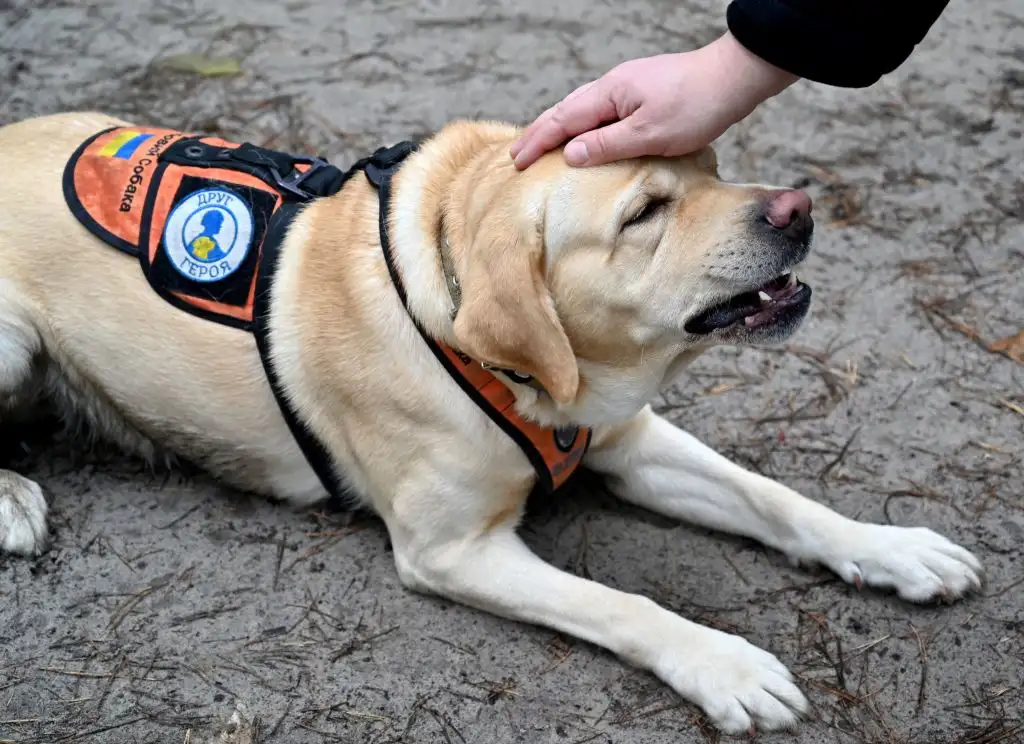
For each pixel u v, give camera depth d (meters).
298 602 2.74
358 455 2.69
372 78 4.54
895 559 2.69
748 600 2.74
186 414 2.81
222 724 2.46
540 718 2.47
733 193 2.26
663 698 2.51
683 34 4.79
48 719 2.48
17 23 4.83
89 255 2.75
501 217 2.23
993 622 2.66
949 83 4.51
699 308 2.29
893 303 3.59
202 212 2.66
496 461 2.55
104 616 2.70
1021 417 3.20
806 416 3.24
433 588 2.71
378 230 2.55
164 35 4.77
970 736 2.43
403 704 2.51
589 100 2.22
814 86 4.50
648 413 2.96
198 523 2.95
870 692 2.52
